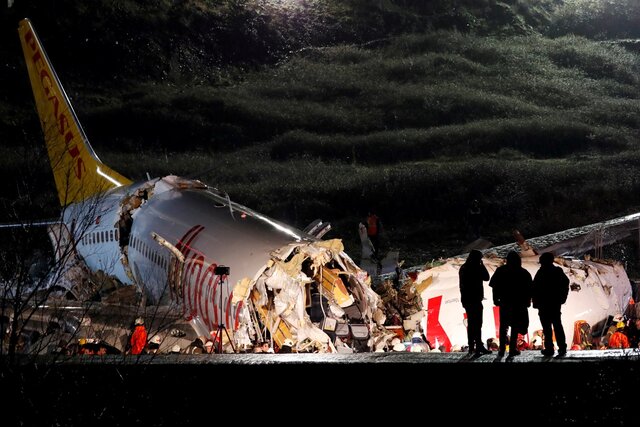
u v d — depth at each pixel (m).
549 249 162.38
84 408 65.06
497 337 97.25
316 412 66.44
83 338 87.06
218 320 95.06
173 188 124.31
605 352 76.50
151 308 103.50
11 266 82.12
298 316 89.19
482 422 64.25
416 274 104.62
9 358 68.38
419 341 94.69
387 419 65.50
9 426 63.50
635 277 157.00
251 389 66.75
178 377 66.81
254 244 98.19
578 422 62.66
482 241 118.75
